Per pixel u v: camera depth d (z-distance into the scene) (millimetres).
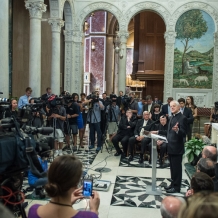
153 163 5648
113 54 24297
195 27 15133
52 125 7934
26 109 3889
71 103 8891
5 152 2674
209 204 1009
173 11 15125
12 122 2865
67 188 1796
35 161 2873
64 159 1844
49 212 1788
